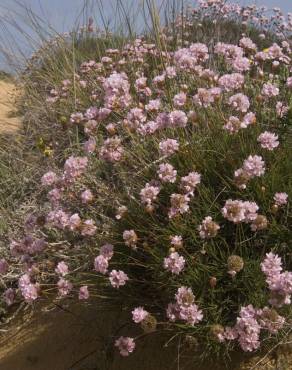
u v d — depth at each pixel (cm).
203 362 46
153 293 48
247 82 63
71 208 57
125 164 57
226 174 49
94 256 51
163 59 75
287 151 50
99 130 68
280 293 39
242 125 49
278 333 44
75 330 54
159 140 55
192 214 48
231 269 42
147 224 49
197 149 52
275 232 46
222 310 45
